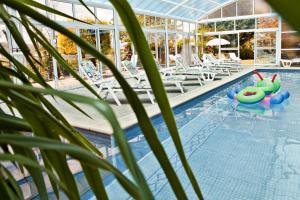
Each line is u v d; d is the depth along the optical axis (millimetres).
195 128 5879
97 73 9094
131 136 5262
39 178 567
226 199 3178
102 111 320
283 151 4500
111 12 12336
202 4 16422
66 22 10273
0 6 573
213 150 4648
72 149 349
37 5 646
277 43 17875
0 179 476
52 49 647
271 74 14422
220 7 18219
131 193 358
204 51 20062
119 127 316
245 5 18344
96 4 10992
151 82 436
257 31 18391
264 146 4754
